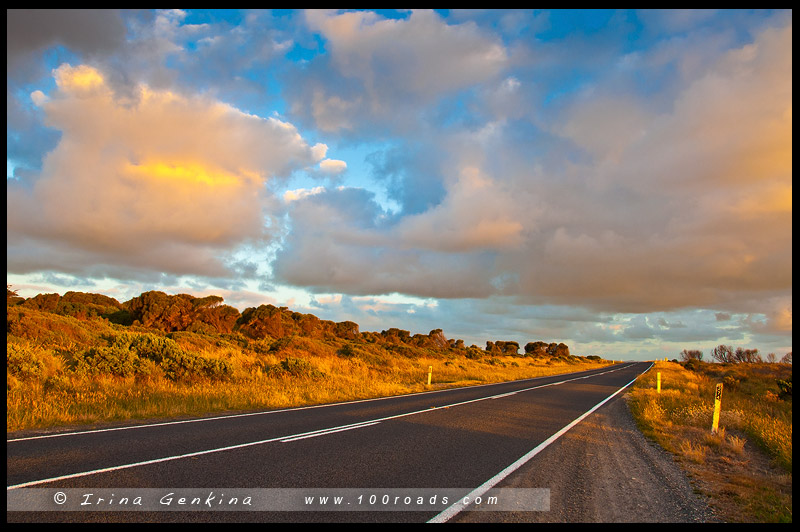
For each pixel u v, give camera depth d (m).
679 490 6.09
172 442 7.26
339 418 10.57
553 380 31.11
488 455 7.32
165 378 14.72
